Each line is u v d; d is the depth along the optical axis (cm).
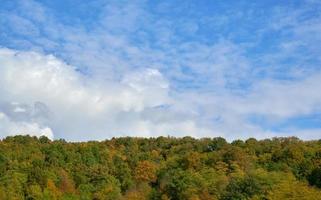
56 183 14925
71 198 14350
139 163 16912
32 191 14050
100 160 17538
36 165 15700
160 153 19762
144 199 14138
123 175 16212
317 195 11325
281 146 17262
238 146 17938
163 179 15200
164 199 13325
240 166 15038
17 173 14688
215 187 12900
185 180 13388
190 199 12469
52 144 18400
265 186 11962
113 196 14525
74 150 17925
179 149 19375
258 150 17188
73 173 15825
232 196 11788
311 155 14938
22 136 19388
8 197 13675
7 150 16988
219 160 15700
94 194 14712
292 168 13925
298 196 11250
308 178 13275
